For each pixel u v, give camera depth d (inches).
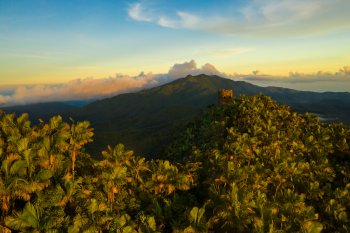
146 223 2009.1
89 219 1925.4
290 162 3334.2
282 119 5492.1
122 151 2576.3
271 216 1775.3
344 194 2881.4
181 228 1914.4
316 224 1899.6
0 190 1712.6
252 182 2669.8
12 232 1728.6
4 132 2454.5
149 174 2957.7
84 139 2605.8
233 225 1920.5
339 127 5605.3
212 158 3314.5
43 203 1815.9
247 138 3700.8
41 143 2203.5
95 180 2463.1
